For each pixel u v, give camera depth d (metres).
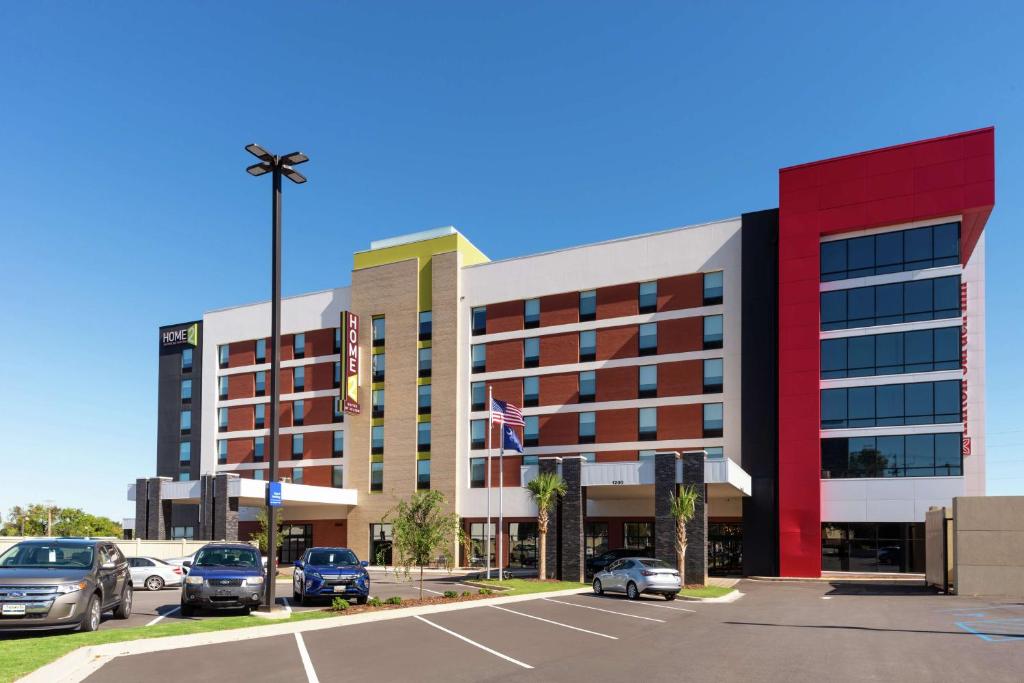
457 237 51.47
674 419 42.19
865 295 38.31
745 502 39.03
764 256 41.03
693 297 42.88
